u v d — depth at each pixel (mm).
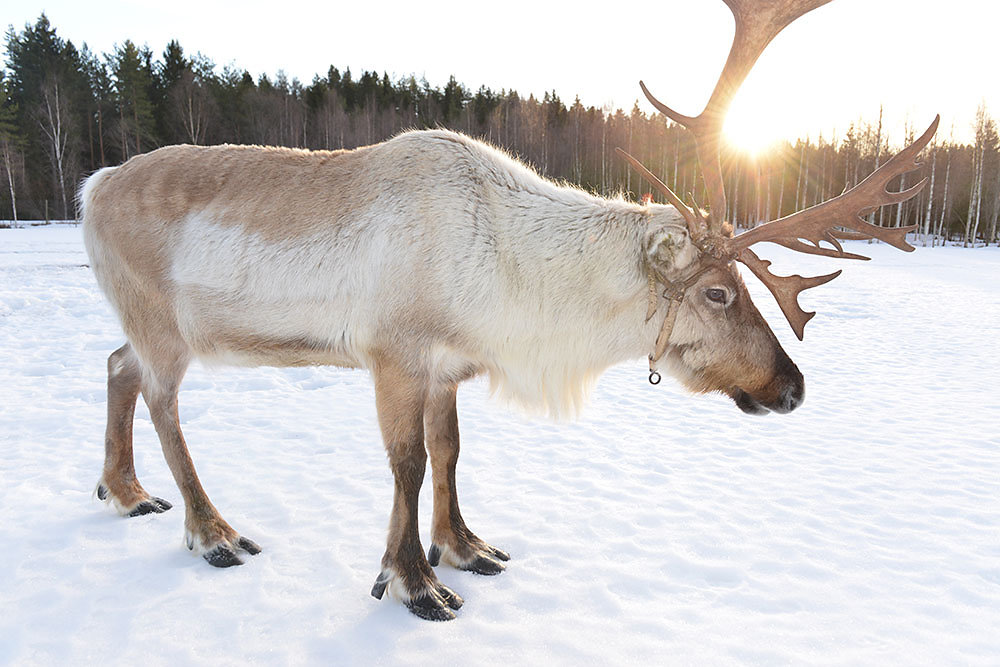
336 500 3861
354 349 3033
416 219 2918
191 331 3178
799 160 54156
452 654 2490
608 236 3088
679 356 3215
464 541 3234
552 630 2654
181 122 45969
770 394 3164
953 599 2936
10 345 7902
